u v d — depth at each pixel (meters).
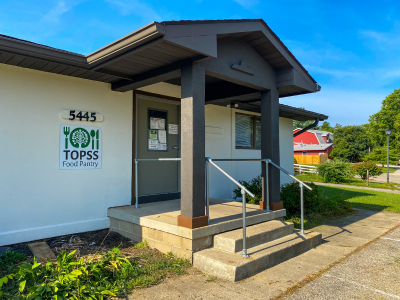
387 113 49.62
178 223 3.91
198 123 3.97
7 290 2.88
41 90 4.48
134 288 3.12
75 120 4.84
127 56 3.82
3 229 4.12
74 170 4.81
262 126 5.56
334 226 6.33
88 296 2.77
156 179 6.07
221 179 8.03
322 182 18.47
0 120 4.11
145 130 5.91
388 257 4.32
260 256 3.66
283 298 3.00
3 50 3.54
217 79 6.11
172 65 4.18
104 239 4.57
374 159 41.41
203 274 3.49
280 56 5.17
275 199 5.34
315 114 9.84
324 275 3.62
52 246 4.20
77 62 4.06
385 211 8.30
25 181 4.32
